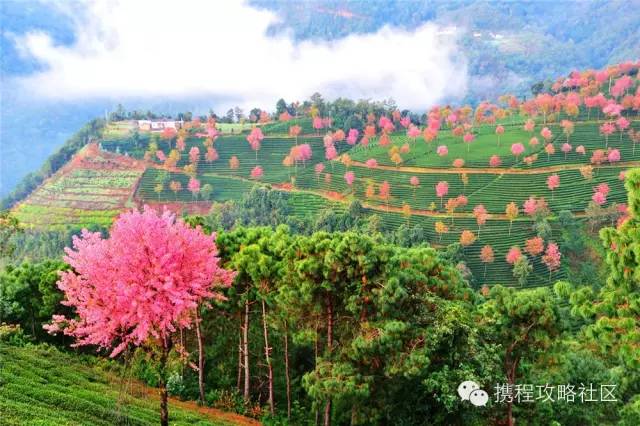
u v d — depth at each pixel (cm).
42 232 11669
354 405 2283
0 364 2339
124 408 2202
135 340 1594
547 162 12069
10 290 3259
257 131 15300
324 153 15000
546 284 8288
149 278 1491
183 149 15425
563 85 16688
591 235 9188
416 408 2384
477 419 2272
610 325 1784
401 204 11531
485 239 9644
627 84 14388
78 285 1550
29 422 1702
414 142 14712
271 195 11738
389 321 2136
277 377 2969
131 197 13550
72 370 2638
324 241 2253
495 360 2230
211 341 3116
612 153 11556
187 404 2662
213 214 11194
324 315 2388
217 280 1692
